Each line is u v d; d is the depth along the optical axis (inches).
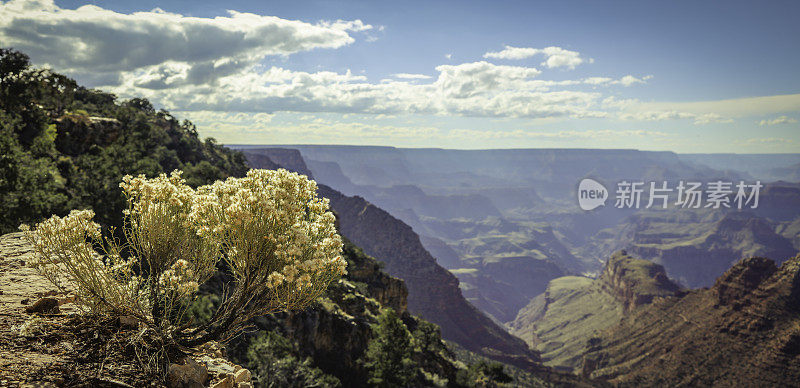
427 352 2942.9
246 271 187.8
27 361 142.6
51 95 2923.2
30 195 1317.7
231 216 180.1
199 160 5260.8
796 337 7421.3
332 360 1971.0
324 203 211.8
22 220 1226.6
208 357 188.5
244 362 1164.5
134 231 201.3
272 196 194.7
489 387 3009.4
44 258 185.9
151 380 152.9
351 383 1951.3
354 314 2518.5
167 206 203.2
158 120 5659.5
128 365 157.9
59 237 179.3
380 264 4675.2
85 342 167.0
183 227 201.5
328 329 2012.8
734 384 7219.5
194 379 160.9
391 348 1863.9
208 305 836.6
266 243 184.9
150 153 3459.6
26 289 216.7
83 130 2696.9
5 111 2178.9
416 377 2206.0
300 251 178.2
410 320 4158.5
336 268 192.5
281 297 186.9
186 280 181.2
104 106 4338.1
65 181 1822.1
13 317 177.5
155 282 194.1
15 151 1449.3
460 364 3400.6
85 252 182.9
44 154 1932.8
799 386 6707.7
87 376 142.3
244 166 6909.5
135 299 188.5
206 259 206.8
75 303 189.6
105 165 2043.6
